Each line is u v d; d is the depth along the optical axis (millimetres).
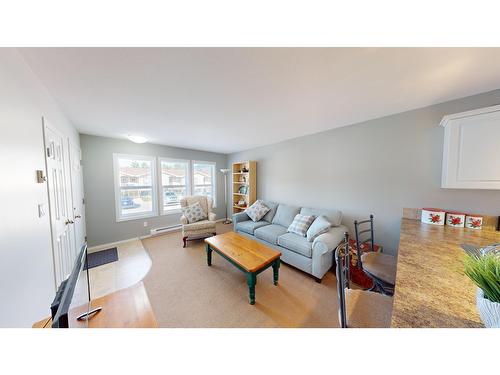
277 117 2293
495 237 1406
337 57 1134
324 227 2297
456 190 1836
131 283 2170
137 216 3707
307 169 3188
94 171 3205
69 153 2227
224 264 2613
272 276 2291
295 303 1783
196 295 1908
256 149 4238
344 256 1156
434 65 1229
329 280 2195
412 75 1358
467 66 1241
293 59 1155
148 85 1481
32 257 1110
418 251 1138
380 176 2338
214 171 5070
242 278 2244
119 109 1988
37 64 1176
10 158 933
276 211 3475
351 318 914
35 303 1130
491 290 485
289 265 2598
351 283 2104
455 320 552
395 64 1216
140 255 2922
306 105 1929
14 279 914
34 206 1173
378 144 2340
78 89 1532
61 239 1754
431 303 639
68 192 2088
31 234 1111
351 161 2609
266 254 2076
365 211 2490
